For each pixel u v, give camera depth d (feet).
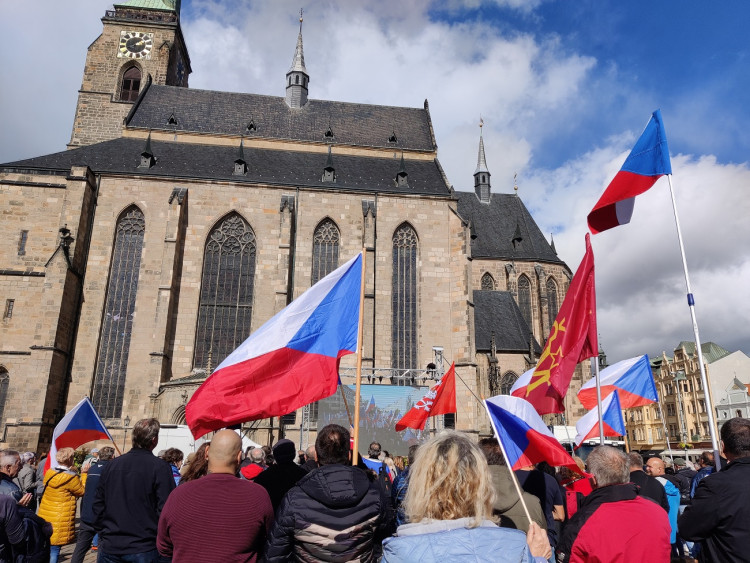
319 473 21.21
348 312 38.83
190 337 180.86
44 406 157.79
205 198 193.16
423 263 202.08
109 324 177.58
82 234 178.81
